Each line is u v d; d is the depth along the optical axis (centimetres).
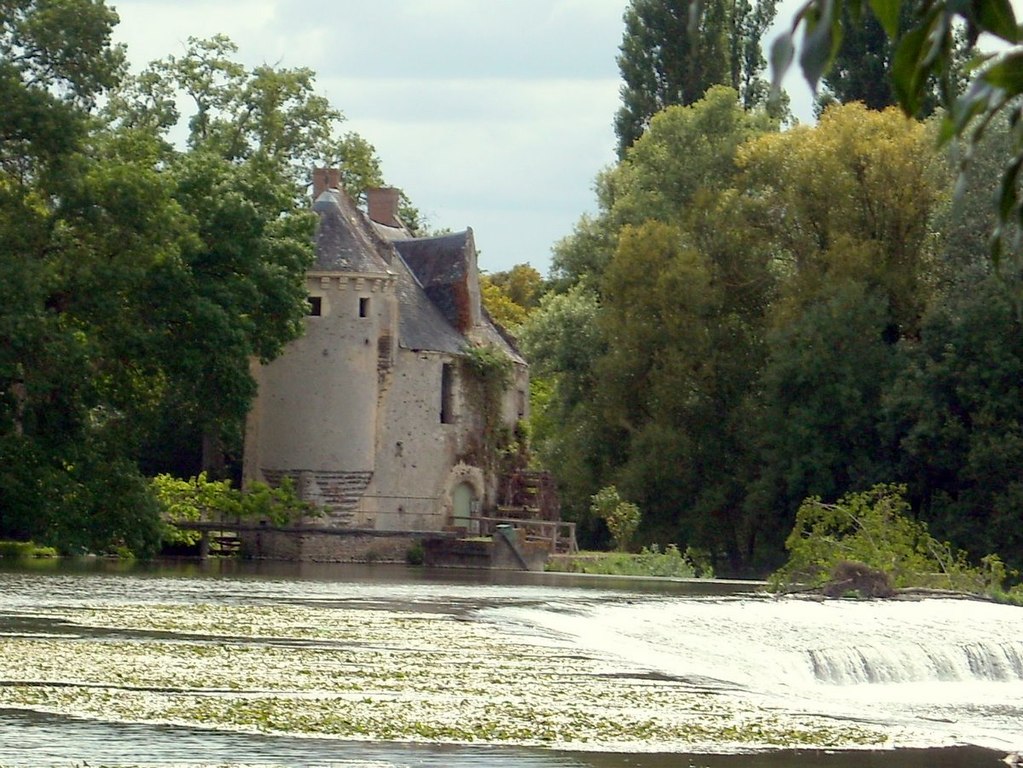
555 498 11538
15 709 2798
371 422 10388
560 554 10138
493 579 8031
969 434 9800
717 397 11394
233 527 9725
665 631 4950
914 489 10194
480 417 11206
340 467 10250
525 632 4700
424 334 10925
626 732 2864
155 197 7938
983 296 9744
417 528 10638
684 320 11312
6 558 8000
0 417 7800
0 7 7900
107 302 7850
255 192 9194
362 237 10656
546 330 12150
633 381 11538
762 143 11356
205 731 2652
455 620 4956
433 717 2916
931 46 801
